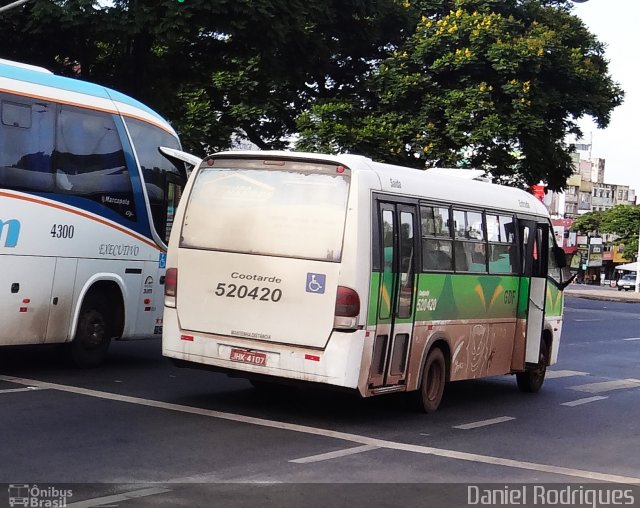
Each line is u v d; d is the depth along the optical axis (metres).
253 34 21.81
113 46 22.86
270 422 9.88
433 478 7.80
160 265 13.85
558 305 14.96
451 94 28.69
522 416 11.86
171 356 10.59
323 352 9.70
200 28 20.89
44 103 12.03
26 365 13.02
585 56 32.22
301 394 12.02
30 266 11.83
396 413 11.21
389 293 10.23
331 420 10.34
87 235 12.60
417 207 10.84
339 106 28.30
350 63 31.12
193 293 10.47
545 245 13.90
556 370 17.55
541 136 29.61
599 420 11.90
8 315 11.63
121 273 13.20
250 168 10.39
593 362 19.41
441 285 11.34
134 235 13.34
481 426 10.79
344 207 9.82
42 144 11.97
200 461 7.79
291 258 9.94
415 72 29.78
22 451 7.71
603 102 30.62
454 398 13.20
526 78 29.50
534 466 8.63
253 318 10.07
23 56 22.05
